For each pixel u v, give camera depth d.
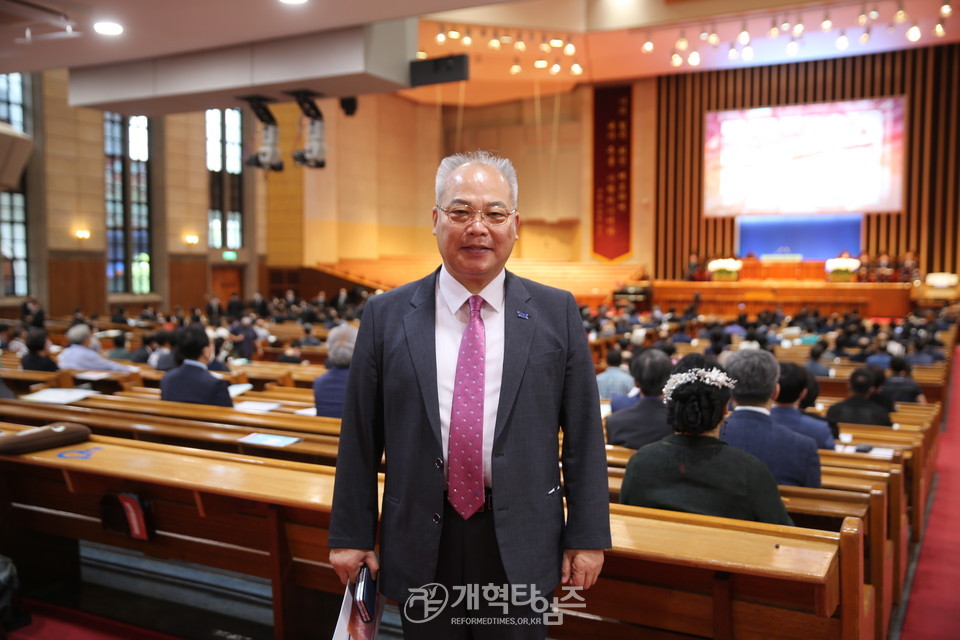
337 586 2.85
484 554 1.82
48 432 3.26
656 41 21.84
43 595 3.46
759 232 26.50
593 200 27.47
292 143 25.25
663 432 3.56
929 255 23.89
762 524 2.29
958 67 22.92
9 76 18.00
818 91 24.41
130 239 21.50
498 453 1.78
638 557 2.12
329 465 3.57
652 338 14.66
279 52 8.73
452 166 1.85
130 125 21.36
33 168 18.52
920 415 6.30
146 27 7.58
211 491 2.67
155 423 3.95
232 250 24.56
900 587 3.79
